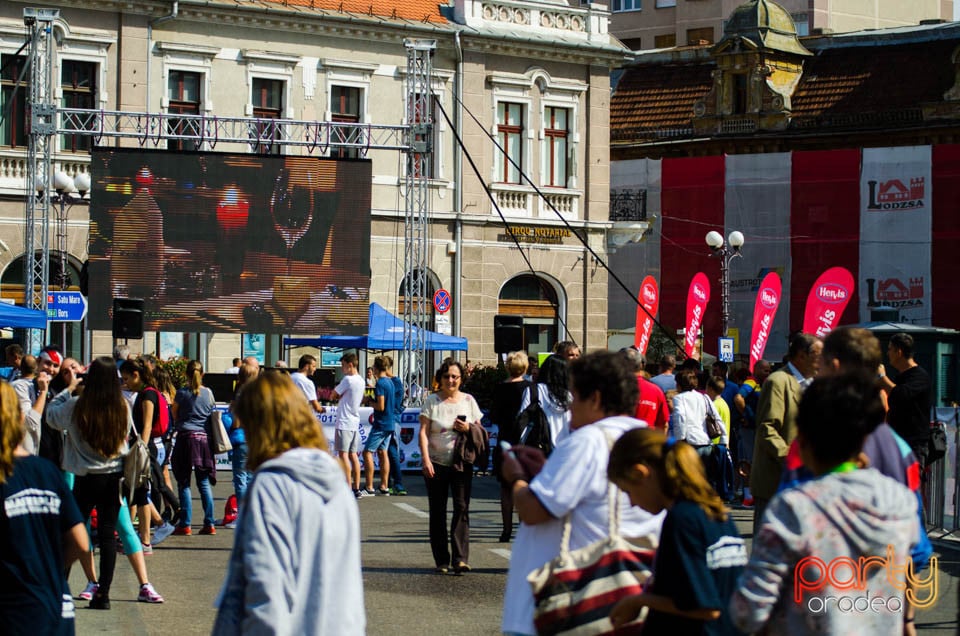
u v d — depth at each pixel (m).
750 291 49.94
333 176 32.75
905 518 5.40
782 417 10.84
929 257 47.41
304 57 37.78
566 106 42.03
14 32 34.25
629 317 52.38
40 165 34.66
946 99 50.22
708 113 54.38
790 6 65.31
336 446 21.58
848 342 8.41
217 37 36.66
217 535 17.28
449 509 20.20
